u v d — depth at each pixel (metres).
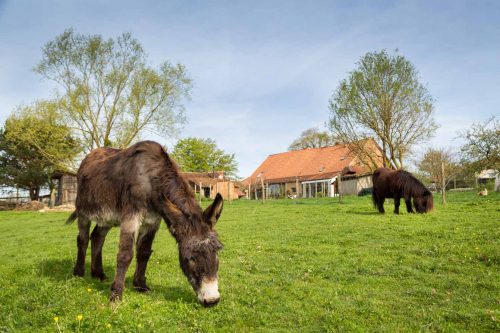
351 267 8.90
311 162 64.25
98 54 37.72
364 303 6.58
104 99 38.88
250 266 9.21
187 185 6.55
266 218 19.25
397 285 7.55
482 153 28.97
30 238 16.75
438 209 19.02
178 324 5.67
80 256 8.11
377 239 11.84
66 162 40.53
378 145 36.12
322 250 10.68
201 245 5.68
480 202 21.30
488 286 7.21
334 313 6.07
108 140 40.09
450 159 49.31
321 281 7.90
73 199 45.03
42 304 6.41
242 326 5.69
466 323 5.71
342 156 59.88
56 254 11.90
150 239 7.14
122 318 5.54
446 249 9.84
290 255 10.34
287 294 7.07
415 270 8.45
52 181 57.19
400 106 34.00
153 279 8.04
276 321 5.87
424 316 5.95
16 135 40.56
